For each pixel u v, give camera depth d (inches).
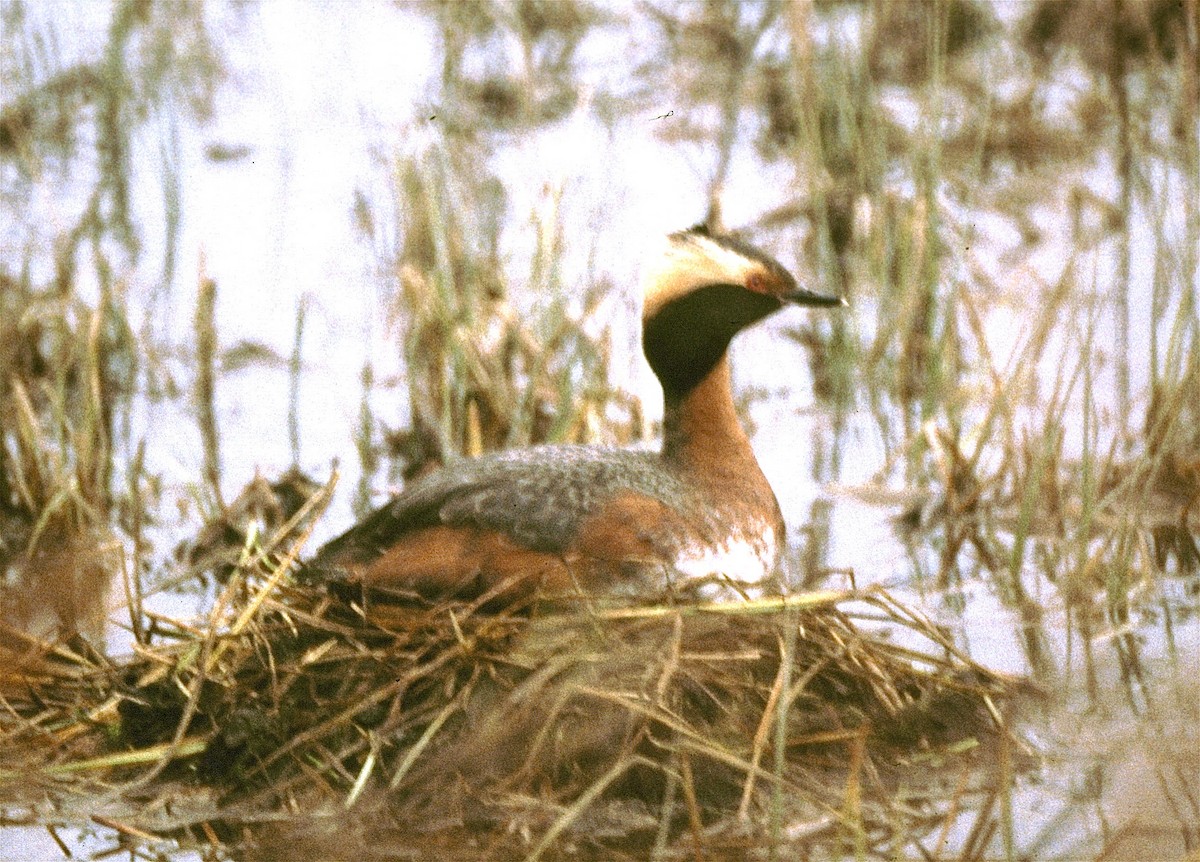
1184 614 430.6
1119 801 348.8
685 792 342.3
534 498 395.9
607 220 621.9
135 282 614.2
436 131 676.7
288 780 358.9
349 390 564.4
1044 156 665.0
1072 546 467.2
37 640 405.7
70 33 782.5
